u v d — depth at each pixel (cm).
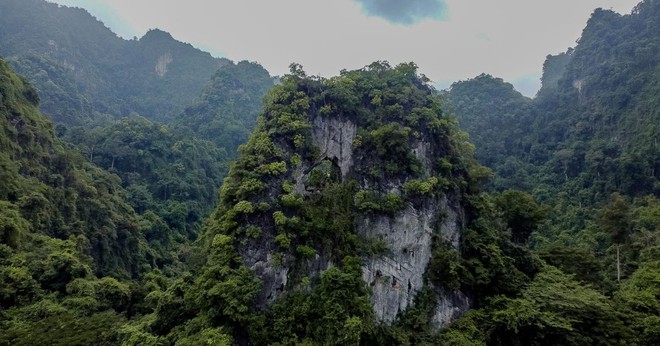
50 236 4103
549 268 3388
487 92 12006
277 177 2955
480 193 3747
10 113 4588
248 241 2675
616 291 3238
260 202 2797
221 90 12712
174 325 2641
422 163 3362
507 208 3919
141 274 5222
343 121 3481
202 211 7844
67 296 3086
